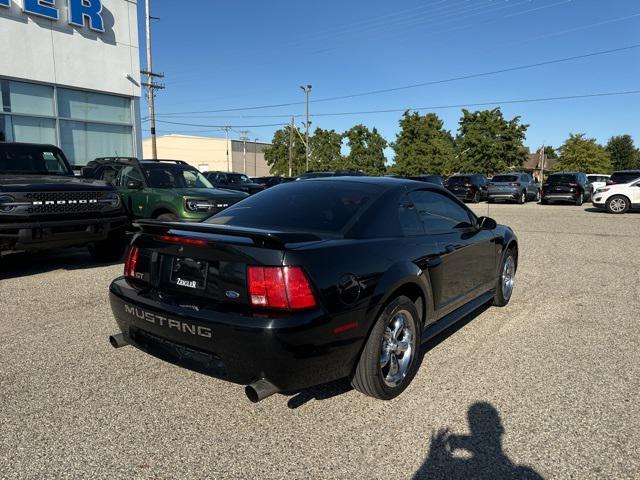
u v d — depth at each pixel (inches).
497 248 201.2
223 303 110.7
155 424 115.8
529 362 154.2
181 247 117.6
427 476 97.4
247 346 103.2
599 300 229.0
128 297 126.6
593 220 631.2
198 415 120.3
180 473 97.7
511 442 109.3
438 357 158.2
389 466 100.7
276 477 96.9
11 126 515.5
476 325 191.6
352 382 125.5
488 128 1836.9
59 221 255.3
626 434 112.4
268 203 150.2
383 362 126.0
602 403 127.1
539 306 218.8
